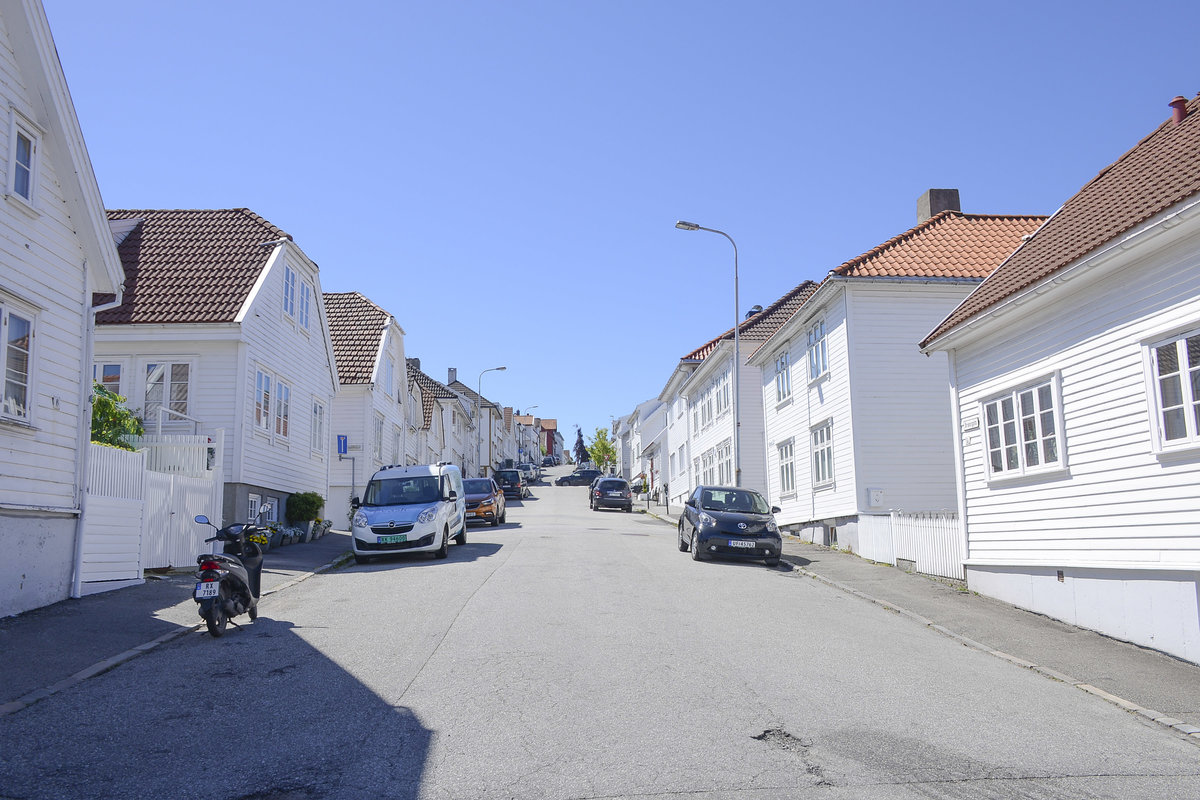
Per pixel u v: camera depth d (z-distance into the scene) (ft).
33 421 38.83
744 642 34.24
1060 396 42.32
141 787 18.22
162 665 29.40
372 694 25.67
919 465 71.31
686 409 155.33
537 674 28.17
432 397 159.53
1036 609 43.96
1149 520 36.19
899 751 21.47
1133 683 30.12
